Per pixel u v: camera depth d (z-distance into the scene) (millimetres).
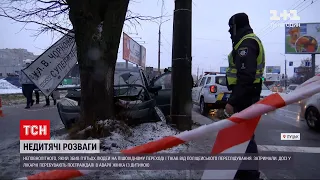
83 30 4934
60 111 5996
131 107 5793
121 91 6539
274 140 6473
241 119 2785
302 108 8586
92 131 4848
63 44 5938
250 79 2992
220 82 11164
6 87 40031
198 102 12484
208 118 9703
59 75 5879
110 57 5137
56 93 16125
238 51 3131
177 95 6426
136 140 5051
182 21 6367
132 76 7984
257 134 7215
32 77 5695
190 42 6465
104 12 5078
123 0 5129
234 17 3348
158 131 5750
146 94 6512
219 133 2924
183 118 6402
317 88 2787
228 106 3109
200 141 5027
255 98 3164
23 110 13828
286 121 9859
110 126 4961
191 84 6547
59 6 6895
